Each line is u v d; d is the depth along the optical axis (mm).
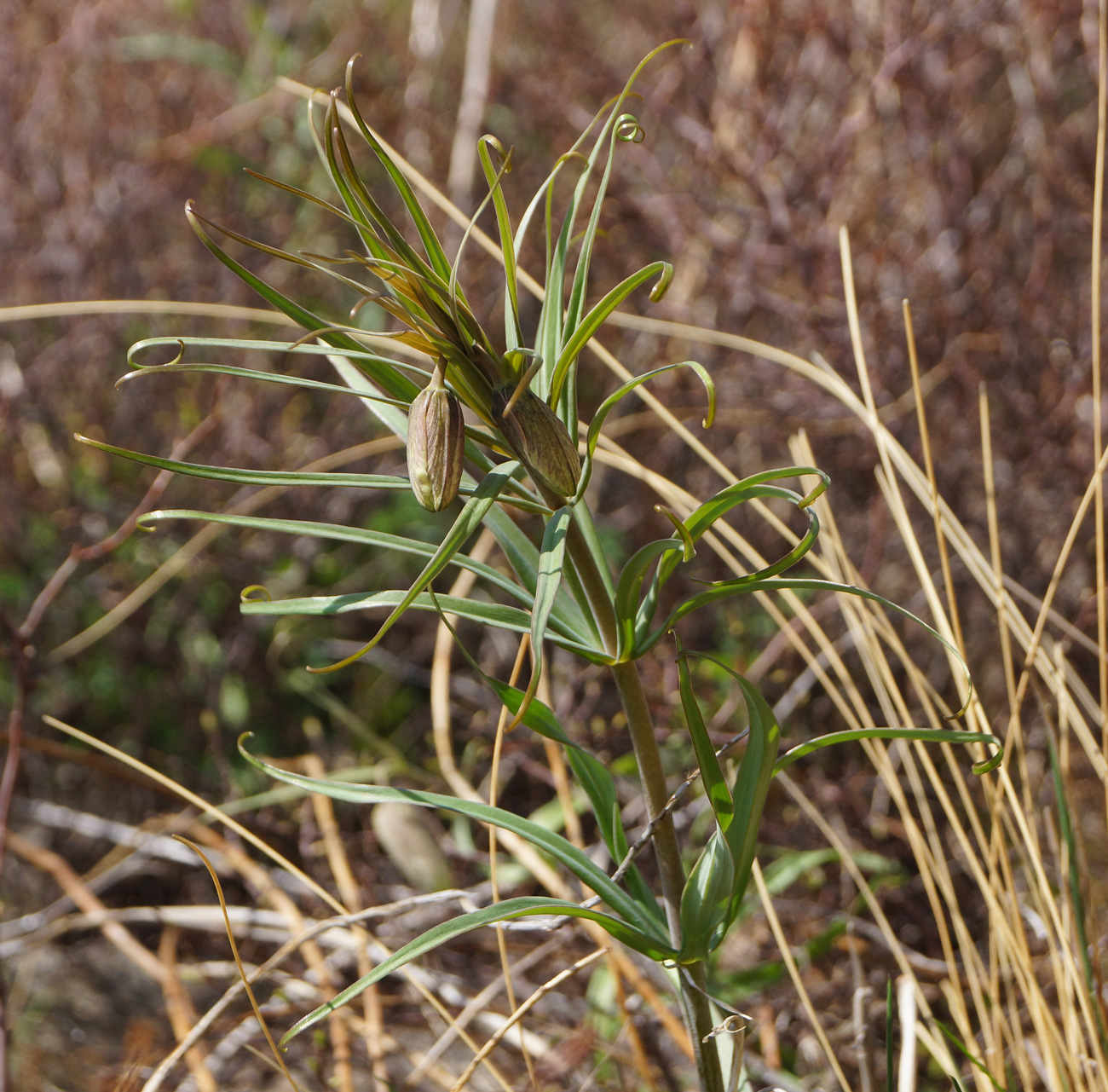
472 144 1432
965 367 1254
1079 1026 759
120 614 1283
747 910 949
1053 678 798
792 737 1201
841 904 1046
